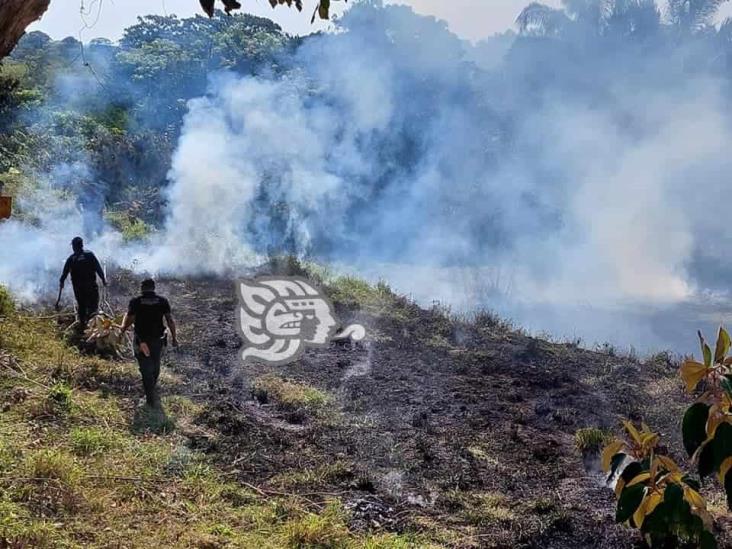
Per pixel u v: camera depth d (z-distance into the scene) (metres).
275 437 8.88
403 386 11.23
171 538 6.29
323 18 3.04
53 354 10.34
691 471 8.87
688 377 2.31
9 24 3.73
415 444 9.10
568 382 12.13
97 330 10.83
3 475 6.77
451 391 11.20
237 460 8.12
